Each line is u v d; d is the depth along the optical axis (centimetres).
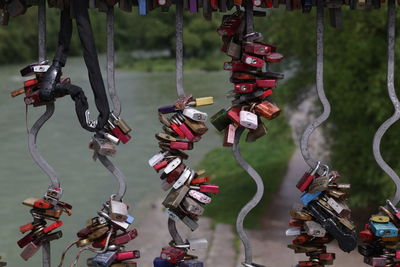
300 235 246
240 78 229
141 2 224
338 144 1168
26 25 6241
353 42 1089
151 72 6272
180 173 236
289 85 1357
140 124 3002
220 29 232
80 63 4931
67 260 1318
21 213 1747
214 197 1689
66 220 1638
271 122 1434
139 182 2044
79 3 218
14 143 2653
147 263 1303
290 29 1275
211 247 1280
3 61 6194
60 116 3300
